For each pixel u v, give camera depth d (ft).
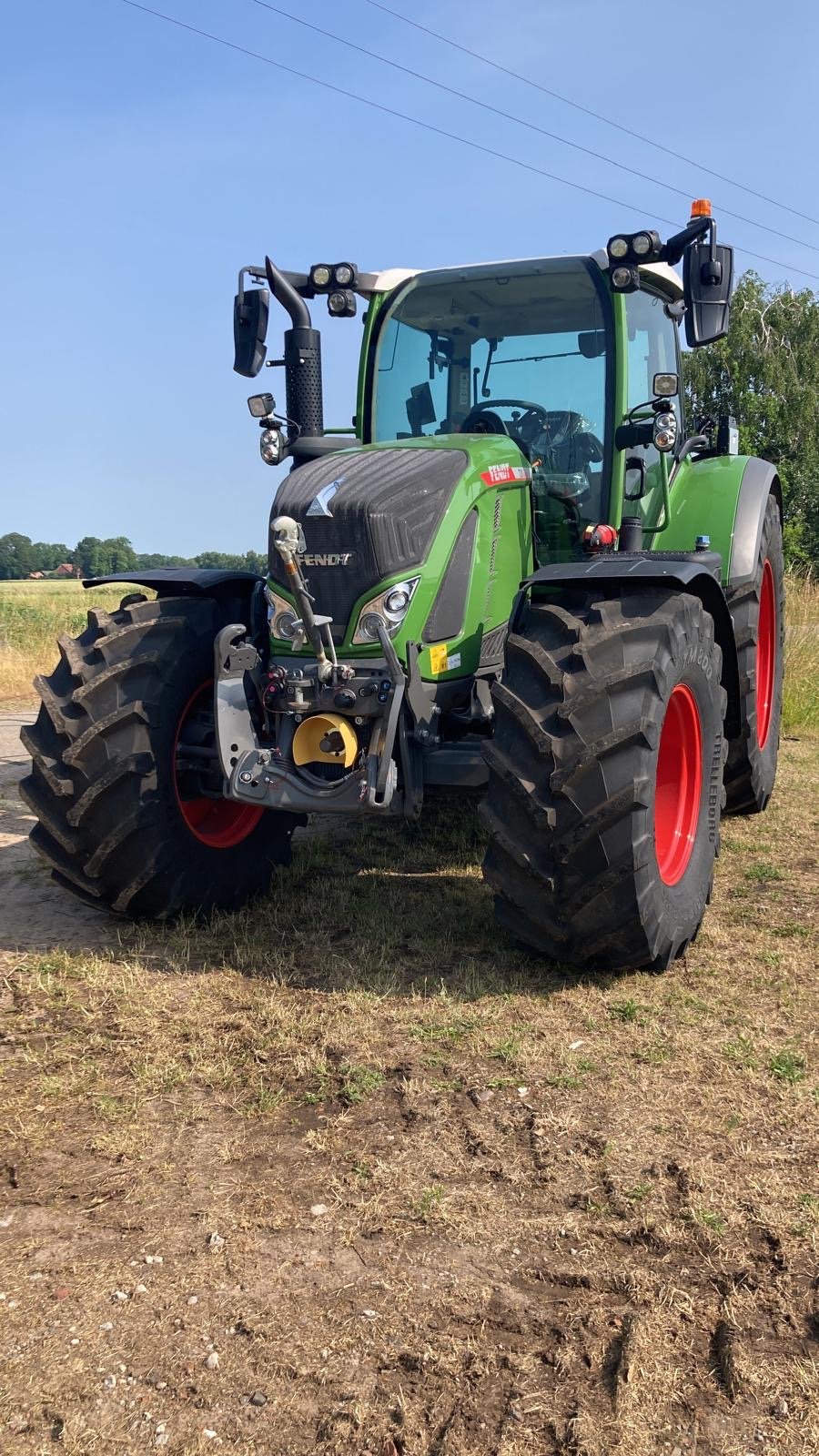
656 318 16.15
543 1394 6.24
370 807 11.16
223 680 11.69
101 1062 9.96
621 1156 8.39
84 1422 6.13
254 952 12.23
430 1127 8.86
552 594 13.69
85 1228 7.76
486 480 12.75
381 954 12.16
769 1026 10.40
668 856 11.98
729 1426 6.02
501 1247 7.47
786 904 13.79
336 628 11.60
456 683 12.41
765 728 18.02
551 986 11.32
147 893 12.46
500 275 14.71
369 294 15.46
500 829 10.69
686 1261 7.27
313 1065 9.81
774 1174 8.10
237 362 14.48
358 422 15.65
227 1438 6.03
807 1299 6.89
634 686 10.61
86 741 11.78
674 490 16.66
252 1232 7.68
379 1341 6.65
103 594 97.66
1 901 14.16
